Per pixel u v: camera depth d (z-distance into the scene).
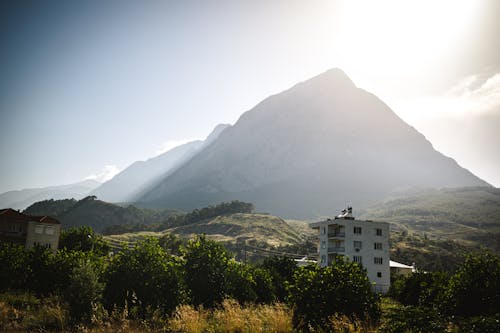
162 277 20.94
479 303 19.34
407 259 130.50
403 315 15.85
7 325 17.08
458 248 163.50
